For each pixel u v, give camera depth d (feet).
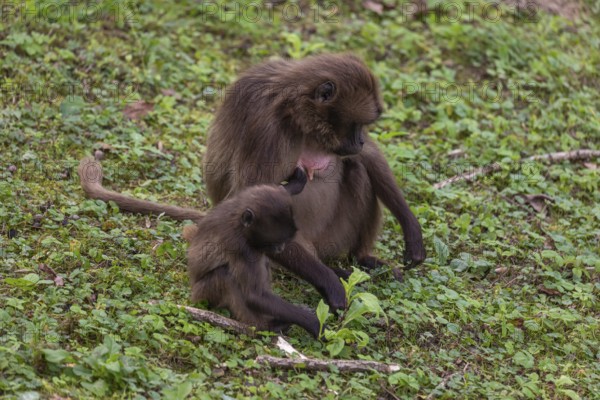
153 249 38.14
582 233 45.03
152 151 46.11
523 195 47.96
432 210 45.27
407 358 33.76
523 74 58.80
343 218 40.11
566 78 60.39
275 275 38.70
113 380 28.37
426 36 61.82
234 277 33.30
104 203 40.40
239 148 36.50
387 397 31.35
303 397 29.91
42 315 31.22
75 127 46.44
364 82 36.42
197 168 46.65
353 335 33.53
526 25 65.21
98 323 31.45
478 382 32.94
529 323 36.63
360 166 39.93
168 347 31.04
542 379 34.14
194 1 61.52
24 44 51.80
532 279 41.09
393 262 41.60
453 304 37.52
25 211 39.14
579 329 37.06
